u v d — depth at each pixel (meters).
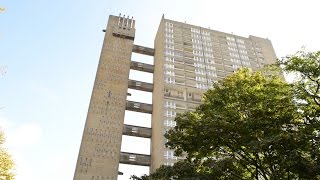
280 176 17.17
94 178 63.22
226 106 20.67
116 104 76.38
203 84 82.75
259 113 19.12
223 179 19.56
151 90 85.75
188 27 98.94
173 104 75.25
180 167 20.03
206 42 96.00
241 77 22.67
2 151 27.39
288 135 16.88
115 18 95.62
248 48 100.00
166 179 20.12
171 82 79.81
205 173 19.23
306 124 18.30
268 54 100.12
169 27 96.12
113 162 66.75
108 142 69.31
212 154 20.77
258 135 18.75
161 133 67.69
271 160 17.95
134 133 75.12
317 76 18.88
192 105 76.88
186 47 91.44
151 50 95.12
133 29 93.25
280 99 19.38
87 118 71.75
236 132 18.70
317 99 19.08
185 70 84.50
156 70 87.88
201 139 19.50
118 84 80.31
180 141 20.52
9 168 27.27
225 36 101.50
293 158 16.27
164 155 64.00
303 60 19.59
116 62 84.75
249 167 20.47
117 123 73.12
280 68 21.16
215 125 18.83
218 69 89.00
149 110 80.94
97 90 77.44
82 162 64.69
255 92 20.47
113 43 88.88
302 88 19.30
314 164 16.11
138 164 70.88
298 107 18.92
